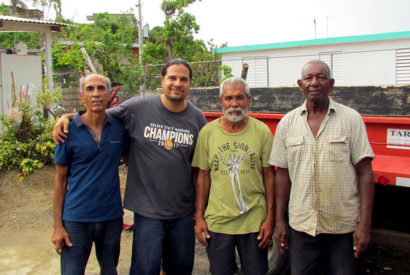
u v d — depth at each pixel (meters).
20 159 6.69
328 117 2.32
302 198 2.36
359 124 2.29
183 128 2.81
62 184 2.70
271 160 2.53
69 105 9.79
